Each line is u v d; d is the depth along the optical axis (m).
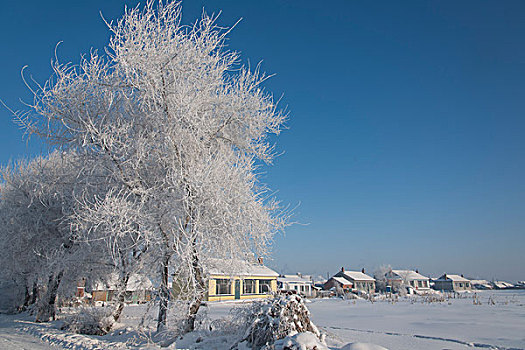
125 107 11.49
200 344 9.66
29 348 10.51
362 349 7.20
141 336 10.77
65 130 11.48
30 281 21.41
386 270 86.44
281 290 10.27
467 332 12.77
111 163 10.87
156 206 10.42
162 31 11.13
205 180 9.84
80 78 11.50
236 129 12.17
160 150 10.84
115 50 10.62
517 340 10.80
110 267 14.28
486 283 113.31
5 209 17.28
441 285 97.38
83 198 10.50
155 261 11.05
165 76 10.95
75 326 13.58
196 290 10.45
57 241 16.19
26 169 18.83
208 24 11.44
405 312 22.31
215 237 10.20
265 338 8.66
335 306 29.50
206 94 11.44
